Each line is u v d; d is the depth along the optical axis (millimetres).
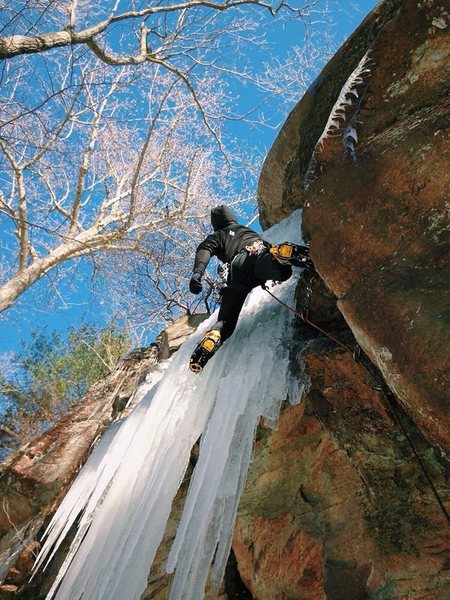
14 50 6270
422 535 3451
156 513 4223
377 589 3502
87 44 8203
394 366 2932
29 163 9898
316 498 4219
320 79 5551
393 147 3568
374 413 3783
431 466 3521
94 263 11188
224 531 3744
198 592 3582
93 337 13023
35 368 12312
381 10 4973
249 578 4480
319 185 3957
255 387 4344
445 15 3725
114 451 5898
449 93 3689
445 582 3258
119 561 4219
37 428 11664
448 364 2701
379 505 3746
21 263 10023
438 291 2936
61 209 11164
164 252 12742
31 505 7098
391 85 3916
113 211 12094
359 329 3193
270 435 4809
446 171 3268
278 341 4539
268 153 6262
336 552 3836
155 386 6488
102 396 8258
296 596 4016
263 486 4652
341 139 4016
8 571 6695
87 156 11344
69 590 4594
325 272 3678
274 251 4090
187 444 4547
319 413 4168
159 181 12695
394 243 3348
